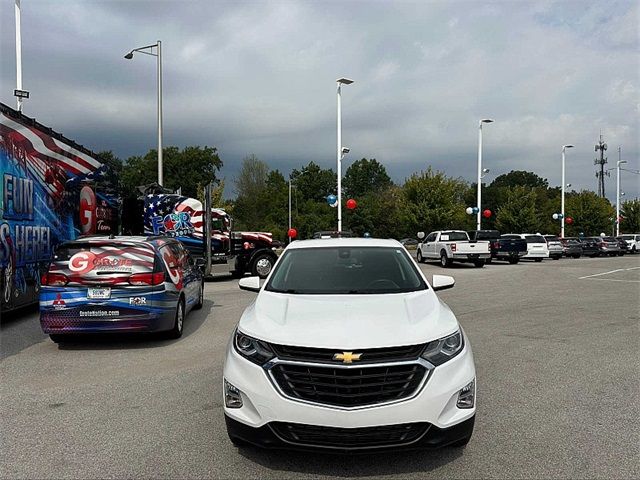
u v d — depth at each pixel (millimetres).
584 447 4090
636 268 23922
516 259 29078
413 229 40375
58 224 11125
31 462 3877
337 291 4891
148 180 76062
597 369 6359
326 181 106500
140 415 4848
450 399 3639
